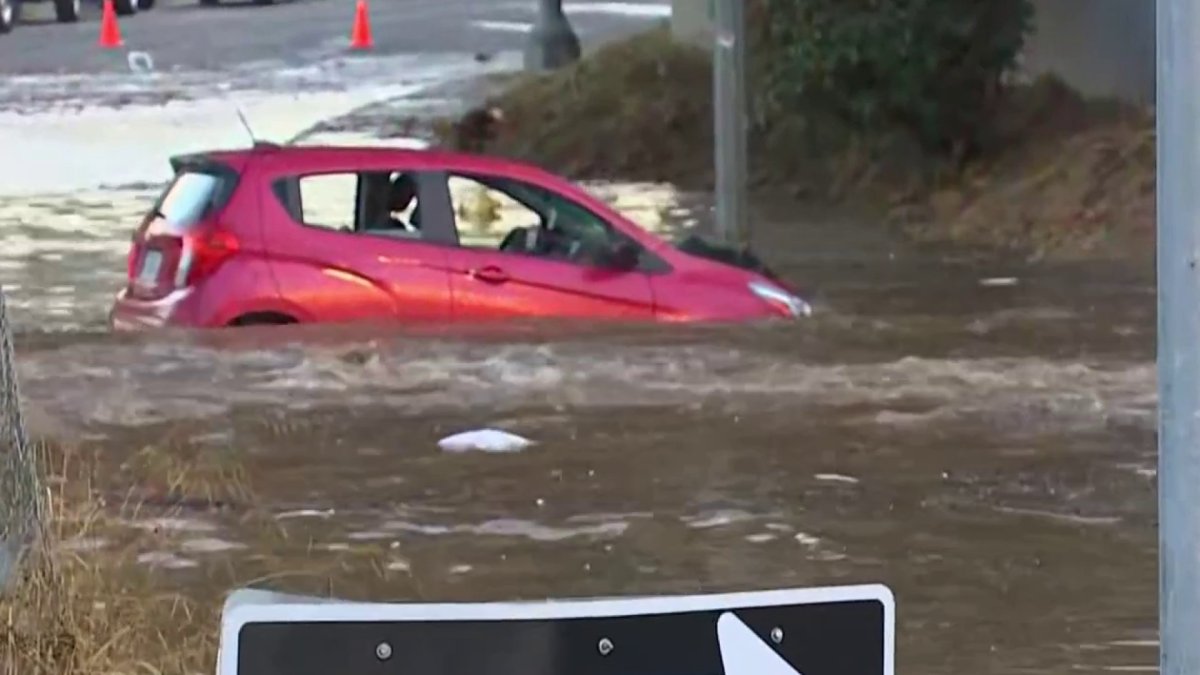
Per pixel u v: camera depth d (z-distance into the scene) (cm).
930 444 2422
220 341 2977
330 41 8469
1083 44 5444
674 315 3103
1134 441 2430
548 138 6284
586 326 3070
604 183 5972
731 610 773
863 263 4322
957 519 2083
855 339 3102
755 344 3036
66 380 2778
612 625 766
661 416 2556
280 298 2994
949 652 1688
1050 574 1900
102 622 1612
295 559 1905
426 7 9212
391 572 1878
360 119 6744
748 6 5688
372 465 2314
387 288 3011
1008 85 5400
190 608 1697
